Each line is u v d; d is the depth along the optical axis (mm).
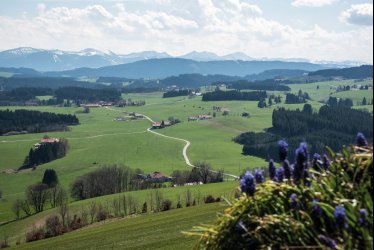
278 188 4480
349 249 3594
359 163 4418
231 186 106312
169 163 178500
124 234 61281
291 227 4008
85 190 124250
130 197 102250
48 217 101750
